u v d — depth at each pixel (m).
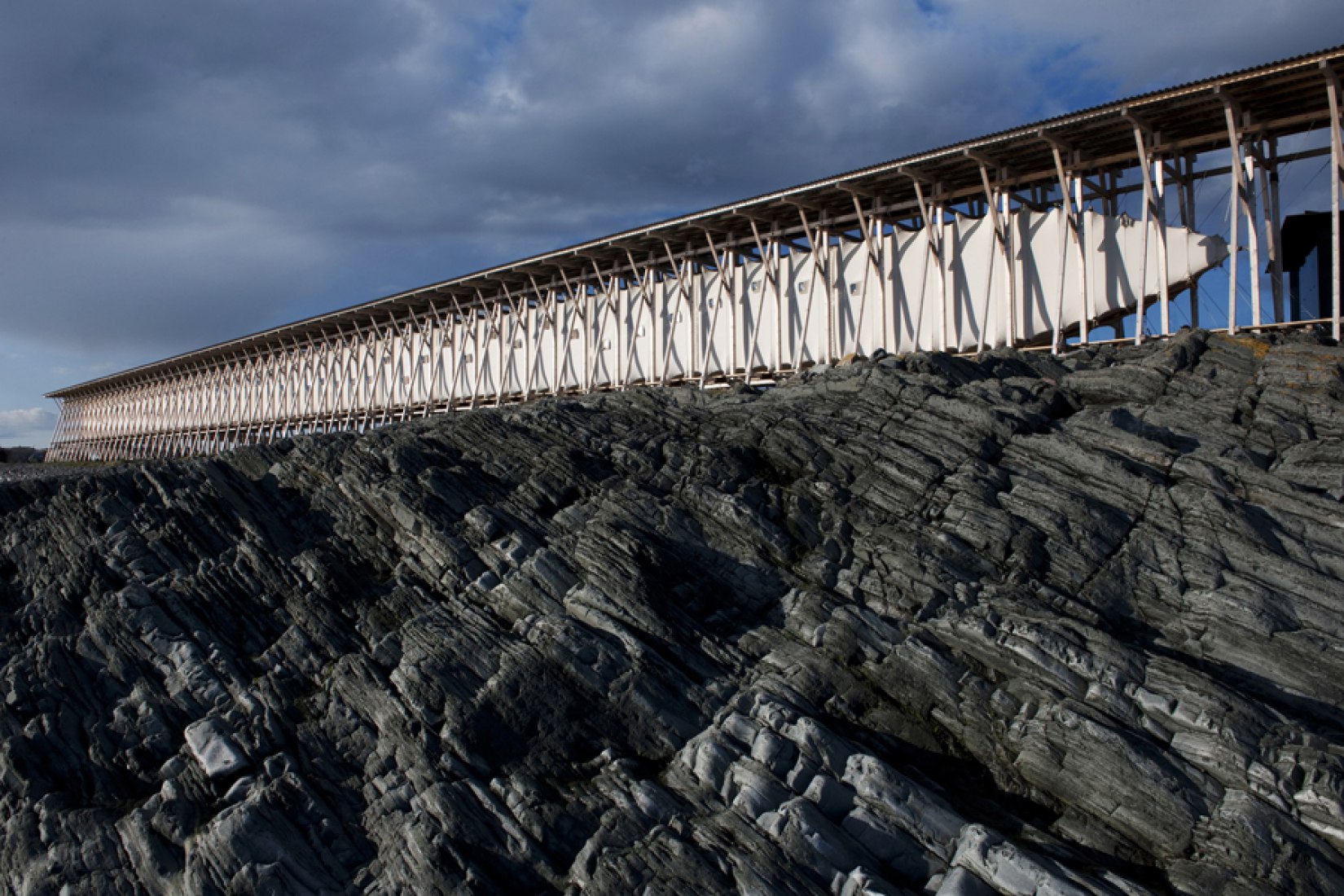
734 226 47.00
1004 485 22.34
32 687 18.36
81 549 21.89
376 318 73.88
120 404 122.00
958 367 29.02
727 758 16.22
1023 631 17.59
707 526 22.30
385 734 17.17
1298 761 14.66
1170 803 14.66
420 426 28.16
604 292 56.12
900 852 14.57
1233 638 17.69
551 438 26.67
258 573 21.20
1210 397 24.83
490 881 14.83
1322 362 24.70
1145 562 19.81
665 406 29.14
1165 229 32.16
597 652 18.11
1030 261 37.09
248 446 26.53
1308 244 35.41
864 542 21.19
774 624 19.75
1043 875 13.39
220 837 15.31
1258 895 13.34
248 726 17.55
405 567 21.47
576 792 16.11
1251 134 31.27
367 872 15.20
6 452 143.25
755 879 14.02
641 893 14.21
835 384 29.19
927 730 16.92
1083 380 27.11
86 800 16.75
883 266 41.75
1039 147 34.41
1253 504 20.69
